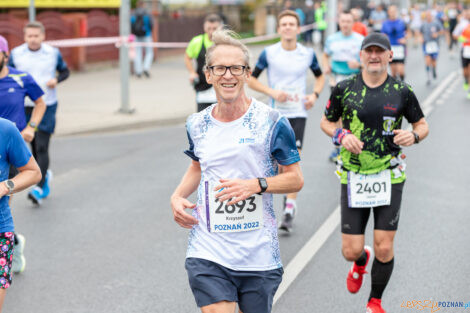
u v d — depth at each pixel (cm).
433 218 1081
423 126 705
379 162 695
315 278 844
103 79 3006
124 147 1702
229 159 532
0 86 903
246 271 536
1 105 906
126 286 827
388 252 699
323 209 1140
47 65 1196
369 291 807
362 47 684
